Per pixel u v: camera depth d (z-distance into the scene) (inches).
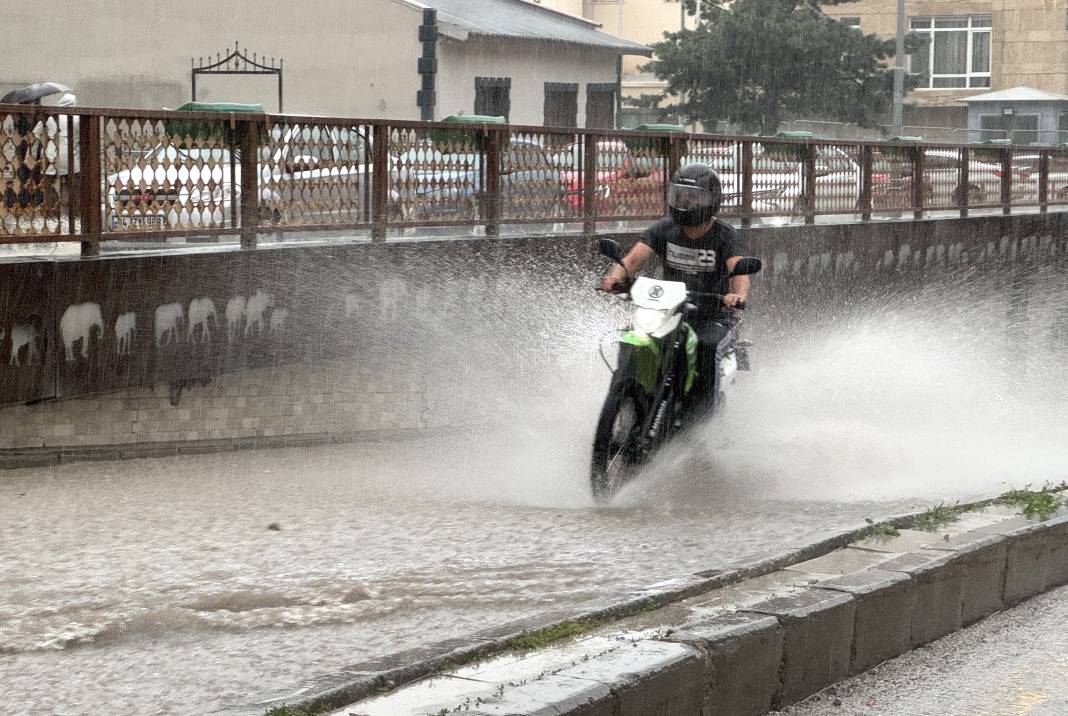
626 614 241.9
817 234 665.6
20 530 332.2
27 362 398.0
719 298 392.8
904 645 266.1
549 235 535.5
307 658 233.1
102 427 433.4
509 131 520.4
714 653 219.3
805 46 1892.2
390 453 460.4
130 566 296.4
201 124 428.1
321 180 460.1
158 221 419.8
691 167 386.9
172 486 393.7
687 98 2070.6
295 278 456.8
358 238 489.1
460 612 261.9
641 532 334.0
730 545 319.3
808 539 294.7
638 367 358.9
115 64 1269.7
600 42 1504.7
